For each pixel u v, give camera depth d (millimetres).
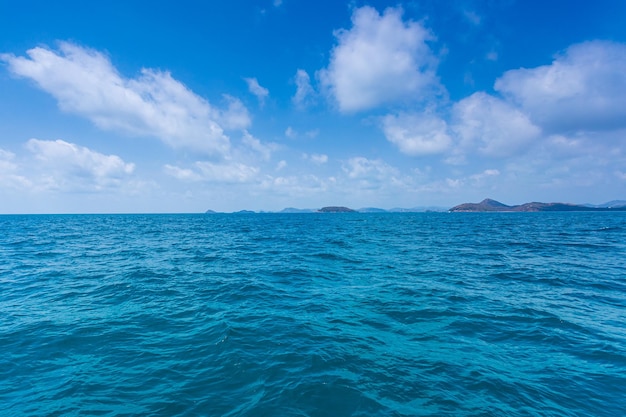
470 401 5559
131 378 6258
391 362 6855
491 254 22812
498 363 6883
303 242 32094
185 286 13383
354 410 5285
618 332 8523
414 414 5219
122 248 26906
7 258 21156
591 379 6281
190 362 6859
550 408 5410
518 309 10352
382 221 87500
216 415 5160
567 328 8789
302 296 11961
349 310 10297
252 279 14742
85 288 13070
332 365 6680
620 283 13914
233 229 54656
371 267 17906
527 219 92000
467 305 10797
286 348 7449
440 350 7473
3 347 7559
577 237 35250
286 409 5285
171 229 54531
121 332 8469
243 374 6340
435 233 43125
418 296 11906
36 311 10195
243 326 8781
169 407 5383
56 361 6945
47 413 5258
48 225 64750
